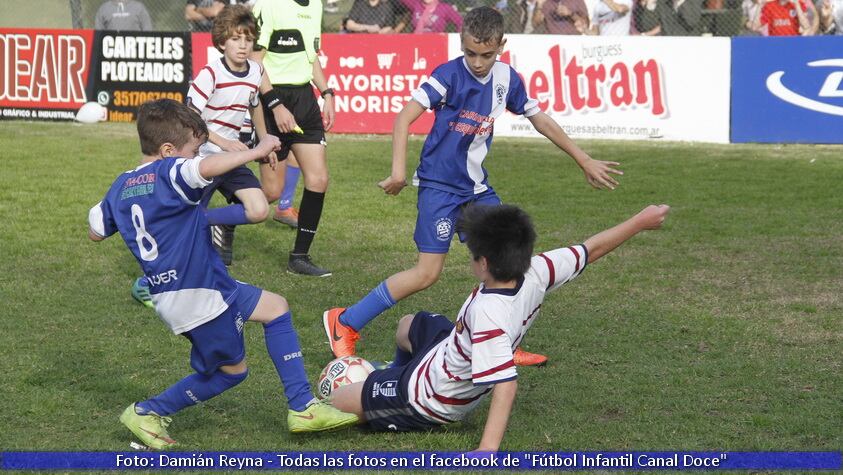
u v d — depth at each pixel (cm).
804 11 4900
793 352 1914
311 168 2578
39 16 7525
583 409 1620
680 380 1748
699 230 3038
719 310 2211
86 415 1578
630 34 5034
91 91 5159
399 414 1469
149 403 1449
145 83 5097
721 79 4734
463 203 1869
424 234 1850
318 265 2638
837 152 4475
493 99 1833
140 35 5069
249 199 1575
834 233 2997
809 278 2492
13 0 7556
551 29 5066
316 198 2545
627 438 1499
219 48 2366
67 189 3484
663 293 2355
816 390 1708
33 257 2603
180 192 1311
